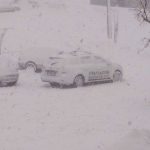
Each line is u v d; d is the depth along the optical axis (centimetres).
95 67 2434
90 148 1202
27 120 1562
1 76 2336
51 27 4025
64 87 2358
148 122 1520
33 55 2853
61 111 1712
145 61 3347
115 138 1302
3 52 3256
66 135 1360
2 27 3878
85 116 1625
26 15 4300
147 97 2019
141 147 1048
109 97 2027
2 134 1373
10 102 1888
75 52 2470
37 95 2073
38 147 1228
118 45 3744
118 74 2569
